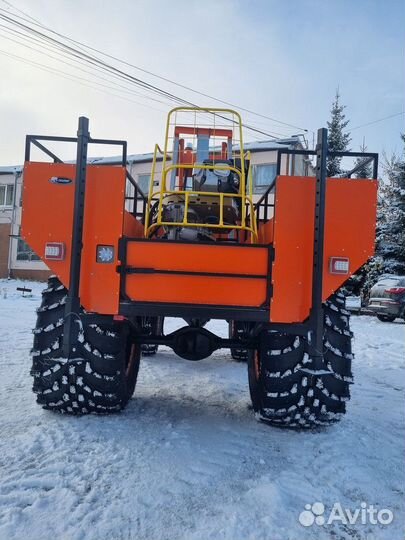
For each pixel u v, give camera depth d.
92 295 3.34
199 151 5.57
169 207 4.55
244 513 2.43
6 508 2.36
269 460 3.15
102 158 23.53
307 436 3.63
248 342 3.98
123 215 3.37
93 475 2.79
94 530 2.22
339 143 32.19
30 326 9.44
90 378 3.61
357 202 3.33
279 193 3.34
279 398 3.55
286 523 2.37
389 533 2.32
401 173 21.39
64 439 3.32
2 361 5.96
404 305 13.38
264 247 3.36
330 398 3.53
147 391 4.95
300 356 3.51
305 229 3.34
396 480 2.90
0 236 29.14
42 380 3.63
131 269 3.34
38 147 3.68
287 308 3.30
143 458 3.07
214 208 4.65
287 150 3.73
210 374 5.92
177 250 3.35
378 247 20.23
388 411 4.46
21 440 3.26
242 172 3.96
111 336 3.64
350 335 3.57
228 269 3.35
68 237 3.34
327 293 3.30
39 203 3.36
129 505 2.46
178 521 2.34
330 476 2.93
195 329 3.99
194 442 3.42
